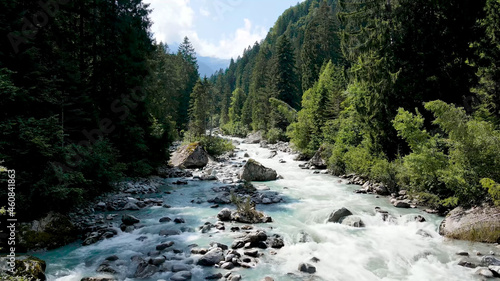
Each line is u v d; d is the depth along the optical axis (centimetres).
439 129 1362
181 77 5656
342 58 4462
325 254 732
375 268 658
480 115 1360
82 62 1636
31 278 543
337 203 1226
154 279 600
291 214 1086
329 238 841
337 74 3247
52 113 1020
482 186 848
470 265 656
